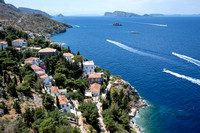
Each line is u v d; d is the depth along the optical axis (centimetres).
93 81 9581
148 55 16775
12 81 6669
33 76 8006
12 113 5019
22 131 4228
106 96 8519
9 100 5559
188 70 12719
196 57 15512
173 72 12481
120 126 6681
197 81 10962
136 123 7638
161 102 9006
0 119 4500
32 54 11138
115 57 16312
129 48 19600
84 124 6044
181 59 15162
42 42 14712
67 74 9494
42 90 7506
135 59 15675
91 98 8212
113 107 7300
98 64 14388
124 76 12044
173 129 7131
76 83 8438
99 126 6319
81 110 6631
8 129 4122
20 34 15125
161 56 16275
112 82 9975
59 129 4284
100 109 7512
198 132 6806
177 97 9312
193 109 8225
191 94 9500
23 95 6309
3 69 7519
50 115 5125
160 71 12750
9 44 12056
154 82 11081
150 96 9562
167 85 10625
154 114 8181
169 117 7862
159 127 7344
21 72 7981
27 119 4800
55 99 6888
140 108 8669
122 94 8912
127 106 8444
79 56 11850
